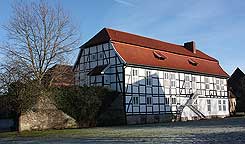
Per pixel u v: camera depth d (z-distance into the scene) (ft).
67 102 120.16
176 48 191.11
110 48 146.20
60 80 136.46
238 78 290.15
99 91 130.93
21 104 106.01
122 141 65.31
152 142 60.75
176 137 69.51
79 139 75.20
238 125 105.70
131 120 138.82
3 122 135.33
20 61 123.03
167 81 160.66
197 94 178.60
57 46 133.80
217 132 79.46
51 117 115.44
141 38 172.55
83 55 158.51
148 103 148.15
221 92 202.39
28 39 129.29
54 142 70.90
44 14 132.77
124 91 138.21
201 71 184.44
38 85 114.93
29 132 102.89
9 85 104.83
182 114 166.61
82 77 156.97
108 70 145.07
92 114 127.03
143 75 147.95
